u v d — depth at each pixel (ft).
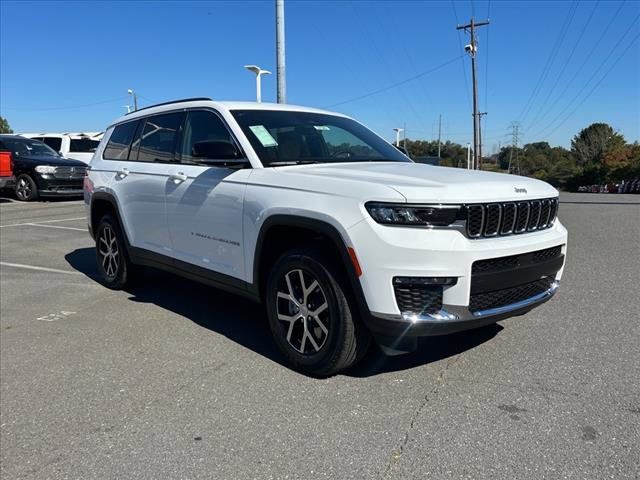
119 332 15.21
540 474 8.35
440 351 13.20
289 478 8.43
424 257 10.05
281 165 13.29
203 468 8.77
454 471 8.46
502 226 10.96
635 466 8.49
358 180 11.09
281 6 52.03
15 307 17.80
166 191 15.79
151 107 18.10
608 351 13.12
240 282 13.50
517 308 11.41
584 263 23.25
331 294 11.14
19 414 10.75
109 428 10.12
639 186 100.78
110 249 19.61
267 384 11.67
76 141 66.08
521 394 10.92
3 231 33.88
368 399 10.84
